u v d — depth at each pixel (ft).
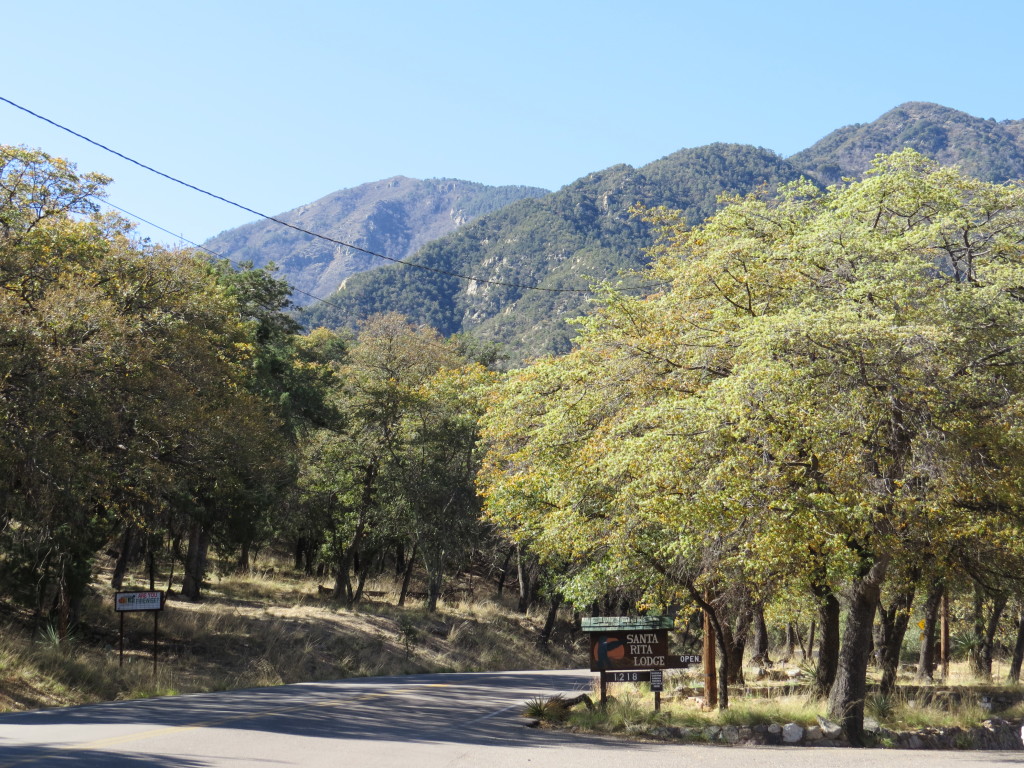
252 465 91.35
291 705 53.47
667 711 52.49
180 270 83.05
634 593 72.90
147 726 39.58
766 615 81.15
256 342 122.72
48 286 70.64
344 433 142.00
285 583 154.81
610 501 55.98
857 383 44.45
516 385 68.54
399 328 169.58
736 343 51.42
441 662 120.88
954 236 54.49
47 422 65.82
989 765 36.24
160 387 74.38
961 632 135.13
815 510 42.73
